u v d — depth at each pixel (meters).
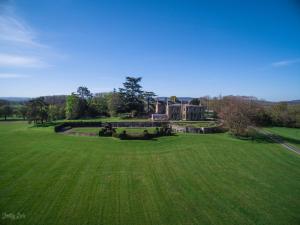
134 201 20.62
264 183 25.55
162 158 34.16
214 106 100.12
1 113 97.56
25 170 27.80
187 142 44.06
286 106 88.38
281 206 20.34
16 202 19.86
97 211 18.73
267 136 55.78
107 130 51.31
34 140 44.72
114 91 114.38
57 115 97.31
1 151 36.22
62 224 16.77
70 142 43.09
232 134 53.69
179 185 24.50
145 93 108.44
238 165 31.78
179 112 89.75
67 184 23.94
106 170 28.52
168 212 18.88
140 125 69.81
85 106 104.69
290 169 30.61
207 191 23.14
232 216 18.48
